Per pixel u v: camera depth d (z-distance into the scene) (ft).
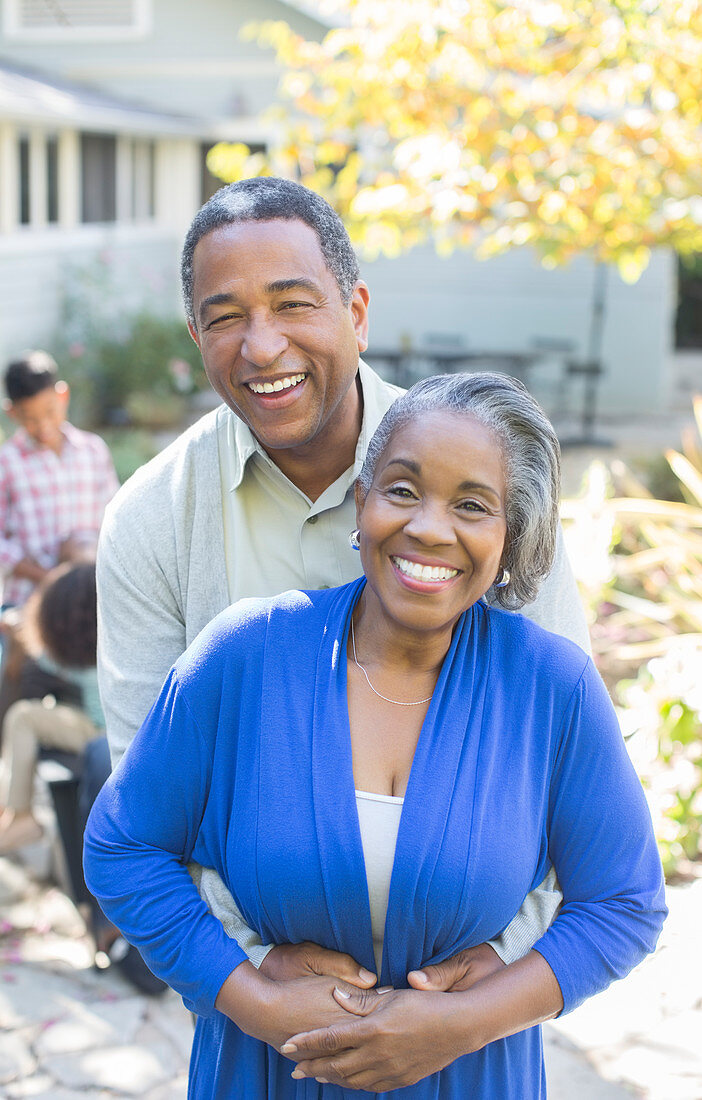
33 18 46.83
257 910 4.71
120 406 40.01
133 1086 9.20
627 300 44.34
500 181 17.10
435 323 46.06
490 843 4.57
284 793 4.64
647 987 10.12
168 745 4.84
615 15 15.80
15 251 36.60
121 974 10.83
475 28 16.83
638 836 4.83
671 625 15.58
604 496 14.17
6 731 12.41
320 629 4.93
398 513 4.60
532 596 5.02
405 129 18.37
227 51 45.88
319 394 5.25
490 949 4.74
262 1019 4.58
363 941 4.66
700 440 33.83
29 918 11.91
